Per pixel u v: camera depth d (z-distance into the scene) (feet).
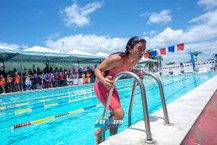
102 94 8.14
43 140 13.02
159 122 7.42
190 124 7.06
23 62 66.90
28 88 50.75
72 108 24.62
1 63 59.47
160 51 44.65
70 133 14.16
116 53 7.86
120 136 6.22
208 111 9.04
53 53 56.70
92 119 18.22
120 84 56.18
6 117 21.17
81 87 55.83
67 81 60.49
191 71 94.79
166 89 40.32
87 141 12.39
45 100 33.24
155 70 105.60
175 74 97.86
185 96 12.95
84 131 14.49
